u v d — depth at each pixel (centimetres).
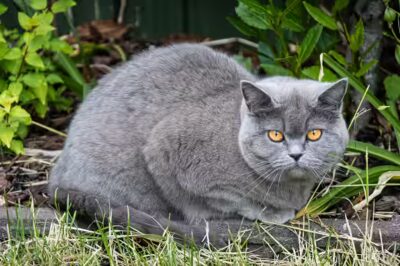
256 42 758
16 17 692
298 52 569
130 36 798
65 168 496
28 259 452
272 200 474
